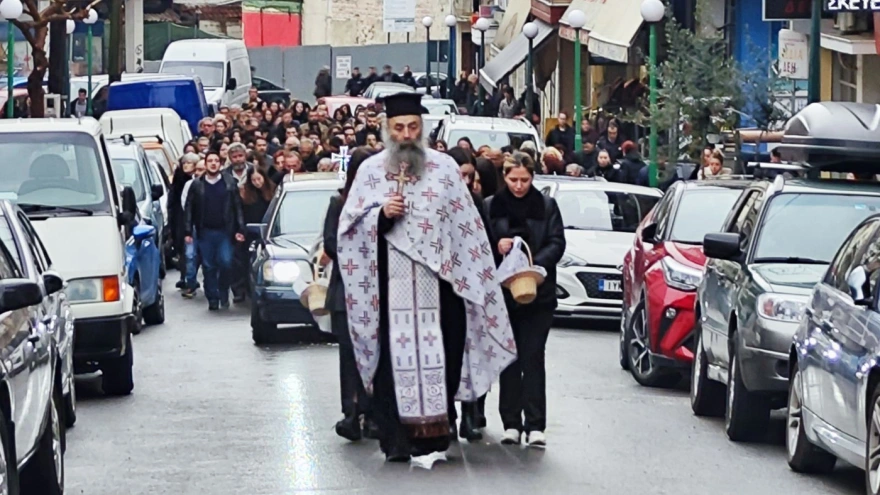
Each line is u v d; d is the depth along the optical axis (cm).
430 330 1259
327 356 1983
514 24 5872
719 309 1520
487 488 1208
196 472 1276
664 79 2991
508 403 1380
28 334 1085
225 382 1769
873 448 1092
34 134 1806
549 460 1323
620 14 4153
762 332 1369
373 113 4116
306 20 9138
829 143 1565
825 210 1516
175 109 4791
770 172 1852
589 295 2266
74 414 1492
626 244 2333
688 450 1384
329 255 1316
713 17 3547
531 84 4316
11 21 3781
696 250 1786
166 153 3538
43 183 1762
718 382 1560
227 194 2542
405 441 1294
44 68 4009
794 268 1454
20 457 1027
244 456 1338
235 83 5909
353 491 1196
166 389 1723
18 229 1250
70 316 1438
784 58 2934
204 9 9062
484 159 1541
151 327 2327
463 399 1288
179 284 2819
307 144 3139
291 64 8288
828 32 2906
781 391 1367
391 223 1248
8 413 970
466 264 1264
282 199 2261
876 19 2689
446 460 1312
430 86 6744
